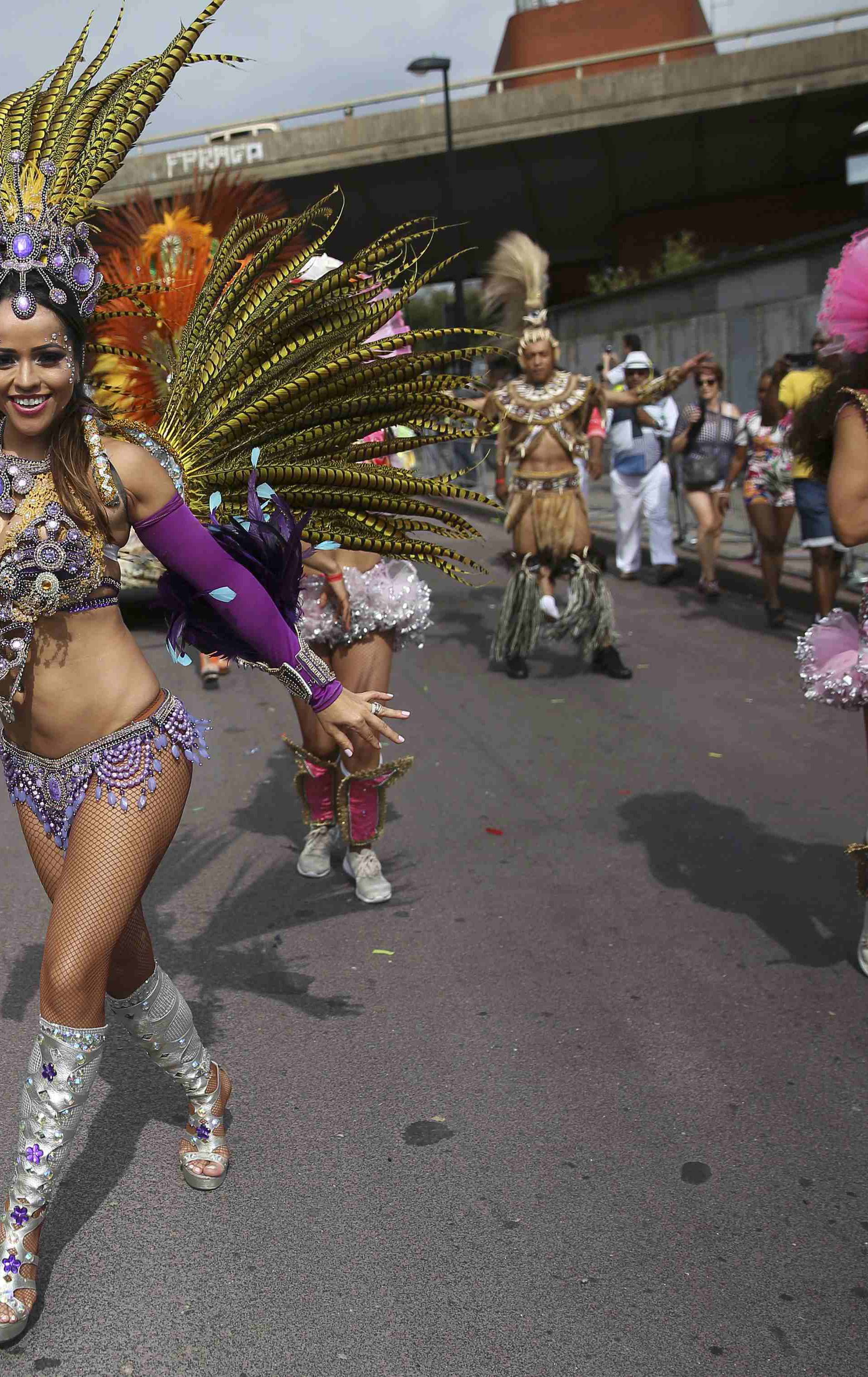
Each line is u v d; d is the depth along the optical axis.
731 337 19.27
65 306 2.03
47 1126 2.19
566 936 3.90
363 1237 2.46
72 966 2.15
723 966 3.66
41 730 2.23
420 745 6.20
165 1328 2.21
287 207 3.60
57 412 2.08
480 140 33.62
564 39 42.31
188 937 3.93
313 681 2.43
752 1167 2.68
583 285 44.38
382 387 2.67
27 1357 2.14
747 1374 2.10
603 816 5.04
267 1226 2.50
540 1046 3.22
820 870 4.41
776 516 8.73
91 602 2.19
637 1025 3.32
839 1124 2.84
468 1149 2.76
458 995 3.51
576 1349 2.16
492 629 9.58
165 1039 2.53
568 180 36.75
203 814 5.18
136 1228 2.49
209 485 2.55
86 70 2.32
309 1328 2.21
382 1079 3.06
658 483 11.01
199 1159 2.65
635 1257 2.40
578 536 7.55
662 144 34.75
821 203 38.84
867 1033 3.25
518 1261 2.39
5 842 4.91
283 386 2.55
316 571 3.86
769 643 8.51
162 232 3.29
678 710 6.78
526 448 7.51
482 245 40.66
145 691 2.27
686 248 30.73
